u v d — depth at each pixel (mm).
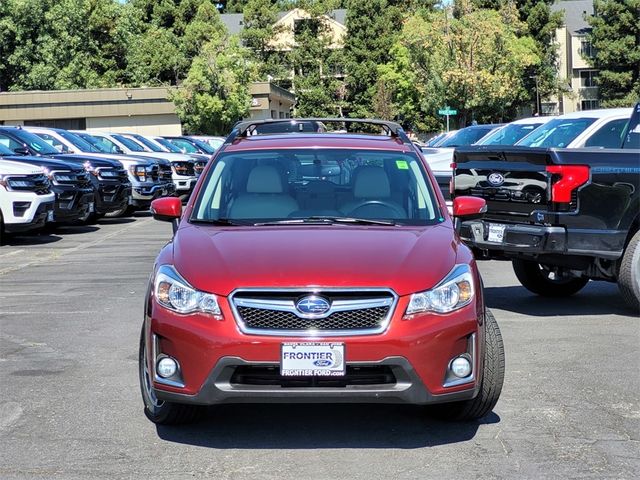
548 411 5660
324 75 80250
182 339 4727
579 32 79000
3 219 14969
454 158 9180
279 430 5348
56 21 61375
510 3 70812
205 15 81938
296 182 6113
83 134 23969
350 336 4598
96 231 18172
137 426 5422
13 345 7688
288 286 4656
